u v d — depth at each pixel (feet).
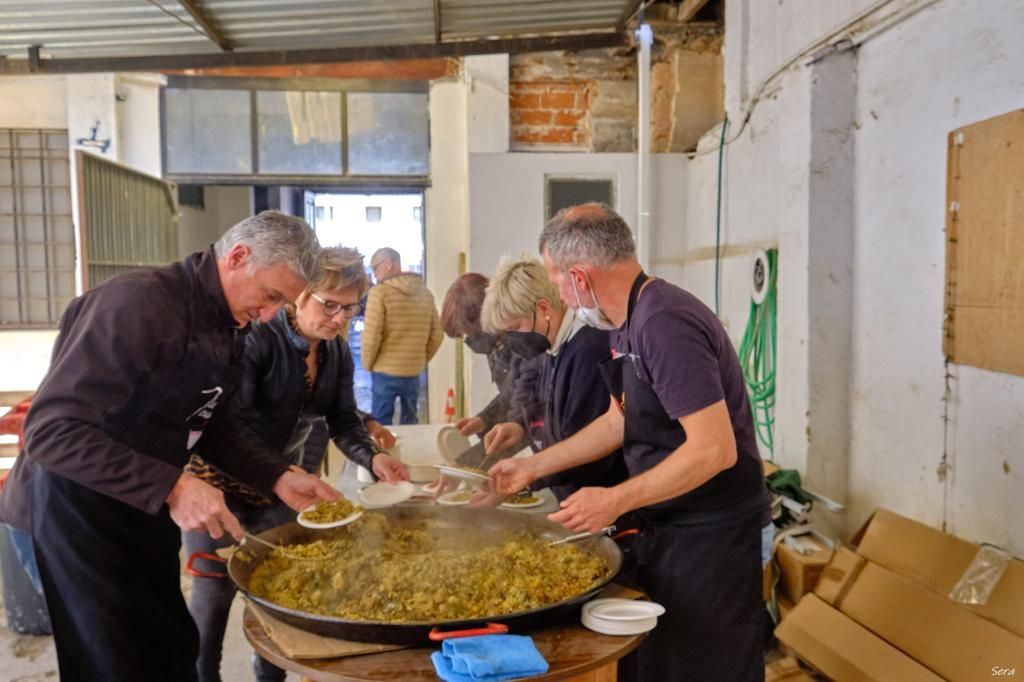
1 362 16.72
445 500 6.57
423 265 18.26
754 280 11.50
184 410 5.64
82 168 13.91
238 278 5.50
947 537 7.45
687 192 14.83
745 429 5.59
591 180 14.53
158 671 5.98
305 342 7.10
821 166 9.32
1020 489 6.79
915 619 7.22
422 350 15.40
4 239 16.61
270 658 4.18
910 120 8.19
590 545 5.54
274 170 17.51
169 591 6.31
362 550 5.50
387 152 17.63
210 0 10.81
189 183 17.39
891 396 8.63
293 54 12.87
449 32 13.61
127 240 15.58
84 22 11.43
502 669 3.87
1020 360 6.66
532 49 13.37
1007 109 6.82
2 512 5.93
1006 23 6.81
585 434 6.32
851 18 8.62
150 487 4.92
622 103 16.10
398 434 10.41
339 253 6.89
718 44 14.96
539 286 7.07
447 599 4.65
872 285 8.98
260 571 5.19
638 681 5.84
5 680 9.04
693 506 5.56
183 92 17.11
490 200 14.39
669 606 5.63
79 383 4.90
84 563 5.50
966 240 7.28
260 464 6.36
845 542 9.52
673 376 4.94
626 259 5.44
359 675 3.98
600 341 6.61
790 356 9.93
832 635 7.79
